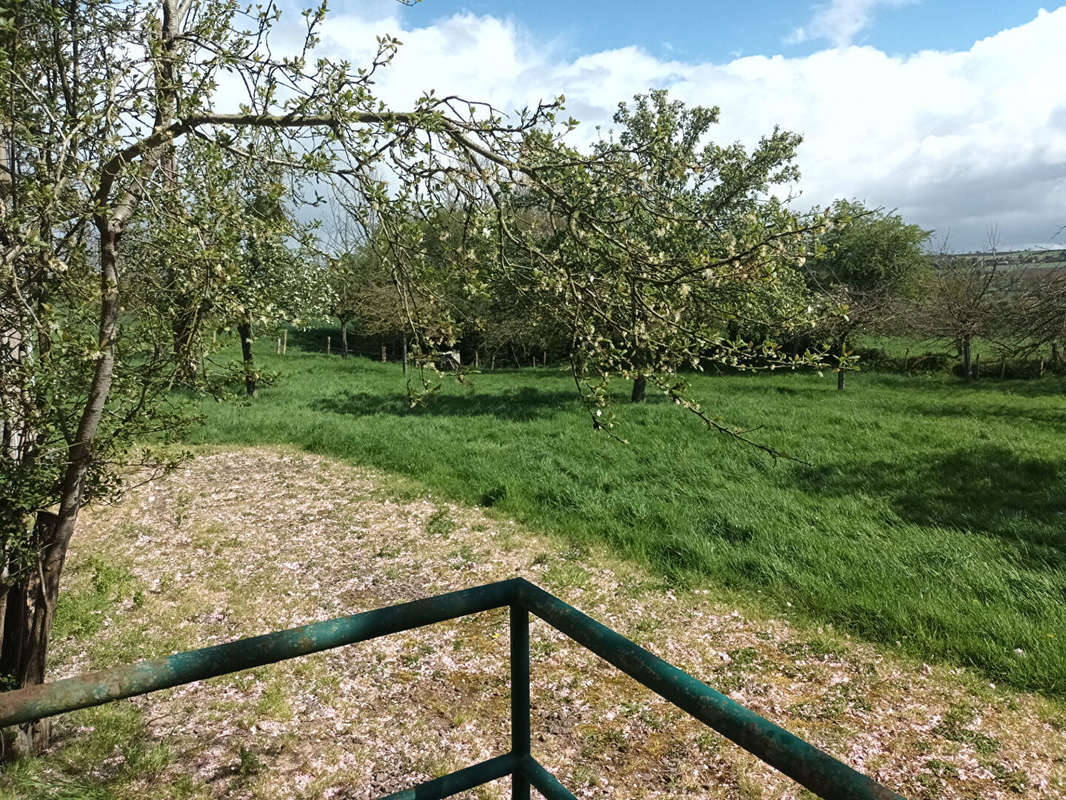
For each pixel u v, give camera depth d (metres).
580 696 5.48
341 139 3.18
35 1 3.28
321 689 5.59
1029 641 5.86
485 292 3.45
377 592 7.49
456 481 11.29
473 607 1.55
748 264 3.03
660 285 3.32
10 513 4.06
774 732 1.00
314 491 11.17
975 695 5.39
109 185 3.44
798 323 3.50
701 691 1.12
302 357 35.38
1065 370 25.98
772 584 7.30
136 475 11.59
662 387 3.38
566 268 3.40
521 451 13.03
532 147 3.32
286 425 15.97
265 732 4.99
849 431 14.79
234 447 14.13
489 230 3.47
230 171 3.64
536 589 1.58
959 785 4.40
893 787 4.38
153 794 4.23
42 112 3.57
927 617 6.38
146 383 4.44
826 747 4.79
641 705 5.34
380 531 9.33
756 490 10.28
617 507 9.66
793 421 15.98
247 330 14.82
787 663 5.93
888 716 5.15
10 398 4.04
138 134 3.23
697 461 11.92
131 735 4.88
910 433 14.49
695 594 7.23
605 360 3.45
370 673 5.85
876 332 24.81
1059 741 4.81
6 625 4.42
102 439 4.33
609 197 3.49
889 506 9.47
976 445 13.21
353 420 16.91
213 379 4.97
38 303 3.73
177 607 7.09
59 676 5.70
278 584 7.70
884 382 26.36
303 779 4.47
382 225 3.40
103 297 3.77
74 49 3.83
